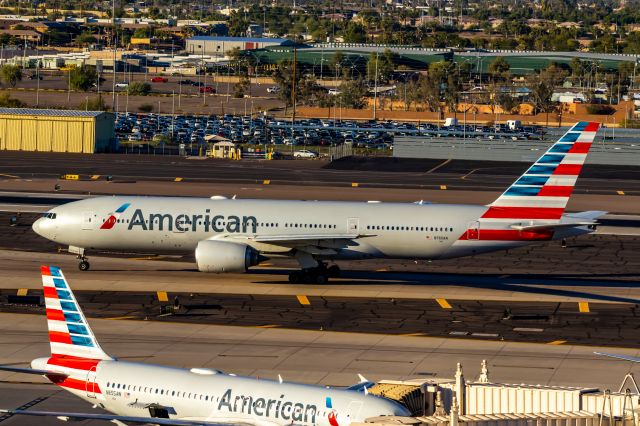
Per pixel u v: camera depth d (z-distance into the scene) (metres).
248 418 141.25
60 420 164.62
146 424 143.12
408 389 152.38
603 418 137.88
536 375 190.88
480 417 135.38
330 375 189.75
